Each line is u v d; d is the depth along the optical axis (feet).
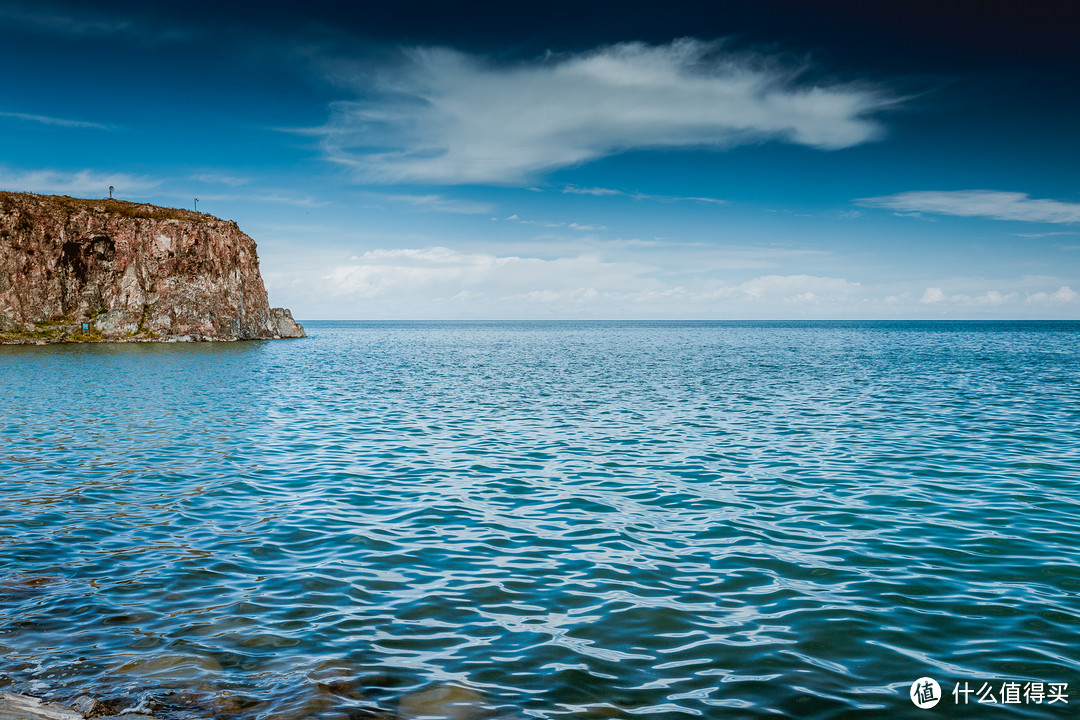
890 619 34.71
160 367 233.35
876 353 319.88
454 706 26.43
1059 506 57.06
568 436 94.53
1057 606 36.29
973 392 146.20
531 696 27.30
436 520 53.98
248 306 521.24
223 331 483.10
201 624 34.19
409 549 46.68
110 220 460.55
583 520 53.93
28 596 37.65
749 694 27.43
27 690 27.09
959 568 42.39
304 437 94.02
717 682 28.43
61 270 447.01
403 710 26.12
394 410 123.13
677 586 39.63
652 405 128.77
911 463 75.10
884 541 47.98
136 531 50.70
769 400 135.33
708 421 107.96
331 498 61.16
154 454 81.51
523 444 88.38
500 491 63.77
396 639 32.63
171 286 465.47
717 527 51.80
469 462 77.15
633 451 83.35
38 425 103.50
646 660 30.45
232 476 69.87
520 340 579.89
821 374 198.39
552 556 45.19
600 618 35.09
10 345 384.06
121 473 70.95
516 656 30.83
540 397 143.74
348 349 395.14
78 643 31.81
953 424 102.83
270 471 72.38
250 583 40.09
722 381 178.29
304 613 35.68
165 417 113.50
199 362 262.47
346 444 88.69
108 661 29.96
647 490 63.93
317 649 31.48
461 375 204.03
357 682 28.30
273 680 28.37
